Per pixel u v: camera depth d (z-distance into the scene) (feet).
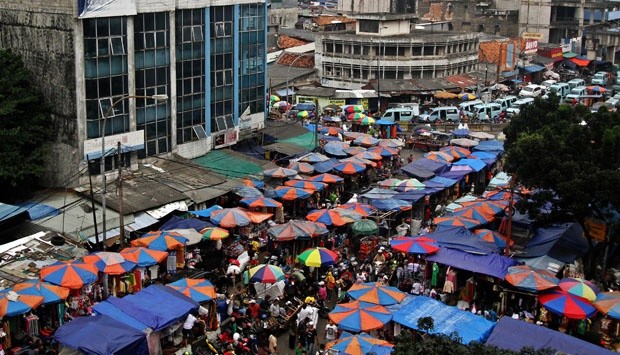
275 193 167.94
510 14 447.83
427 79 326.85
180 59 179.32
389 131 253.44
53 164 160.56
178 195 157.48
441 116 286.25
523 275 118.93
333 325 113.19
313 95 294.66
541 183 135.13
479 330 101.19
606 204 130.31
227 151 195.42
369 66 323.16
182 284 114.62
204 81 187.42
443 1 463.01
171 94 176.04
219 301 119.55
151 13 167.32
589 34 430.20
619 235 131.44
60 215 144.97
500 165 222.07
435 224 156.66
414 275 135.03
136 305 105.29
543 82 362.94
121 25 159.43
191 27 180.96
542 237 143.64
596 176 126.52
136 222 146.30
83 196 153.17
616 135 131.44
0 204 141.79
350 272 136.87
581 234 147.54
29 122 156.87
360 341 95.20
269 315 120.37
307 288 129.70
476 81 338.13
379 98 300.40
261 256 146.82
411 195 172.04
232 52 195.93
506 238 143.33
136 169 168.35
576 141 135.44
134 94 165.27
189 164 177.27
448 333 99.04
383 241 154.61
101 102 157.89
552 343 95.20
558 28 447.01
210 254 140.87
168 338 107.04
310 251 132.05
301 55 350.02
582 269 135.95
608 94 350.02
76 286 110.93
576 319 114.62
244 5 198.49
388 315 106.32
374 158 200.95
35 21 157.79
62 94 156.46
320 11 506.07
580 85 357.00
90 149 156.56
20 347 104.27
